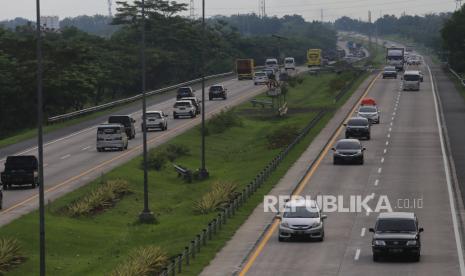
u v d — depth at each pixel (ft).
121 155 386.32
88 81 618.03
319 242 214.07
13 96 587.27
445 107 563.07
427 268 182.50
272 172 330.95
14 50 624.59
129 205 293.84
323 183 304.71
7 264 200.85
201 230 239.09
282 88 645.10
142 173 347.15
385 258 193.47
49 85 586.04
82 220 263.49
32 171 302.45
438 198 274.36
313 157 369.09
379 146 404.36
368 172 328.90
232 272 181.16
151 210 287.89
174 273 176.45
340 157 347.56
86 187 305.73
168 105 617.21
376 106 545.03
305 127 455.63
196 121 526.98
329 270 182.19
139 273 181.88
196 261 193.06
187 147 413.39
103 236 244.83
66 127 498.28
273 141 424.87
